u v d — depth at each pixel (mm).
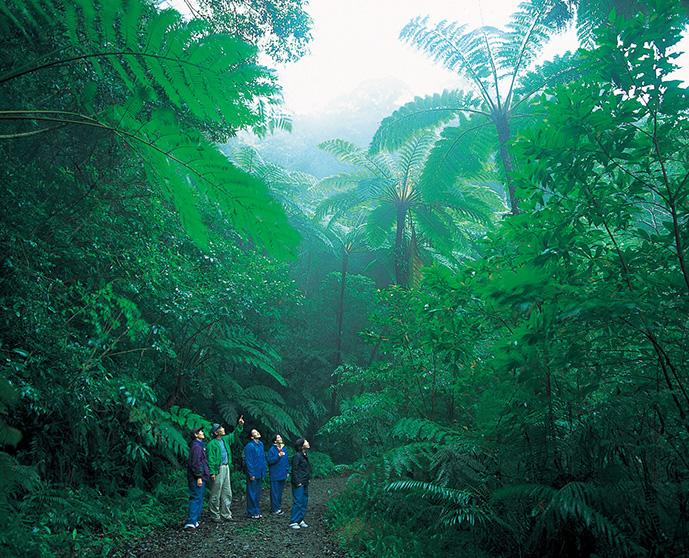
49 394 4570
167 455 7285
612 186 2877
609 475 2961
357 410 6715
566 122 2641
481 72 8141
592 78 2758
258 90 1233
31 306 4457
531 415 3605
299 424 12719
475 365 4719
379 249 16734
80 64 3768
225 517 6113
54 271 5641
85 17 1166
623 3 6766
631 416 2920
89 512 4758
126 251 5797
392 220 13922
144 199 6164
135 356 6941
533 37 7980
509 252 4105
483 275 3820
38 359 4461
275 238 1261
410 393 6172
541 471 3453
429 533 4641
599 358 2979
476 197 13703
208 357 9000
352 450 12398
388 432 6172
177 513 6160
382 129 9734
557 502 2883
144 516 5484
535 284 2578
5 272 4492
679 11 2420
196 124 5172
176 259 6672
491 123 8359
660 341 2752
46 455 5082
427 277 4168
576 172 2750
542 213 3100
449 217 13859
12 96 4133
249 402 10867
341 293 15789
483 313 3938
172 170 1296
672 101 2436
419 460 5266
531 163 3051
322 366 14367
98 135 5586
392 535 4660
